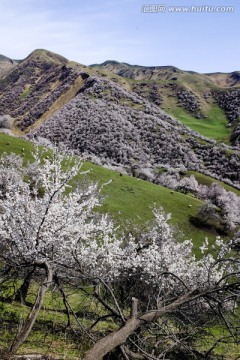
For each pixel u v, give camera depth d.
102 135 127.00
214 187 84.00
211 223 60.69
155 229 17.23
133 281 12.53
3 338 7.05
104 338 4.56
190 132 149.62
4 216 10.46
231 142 165.88
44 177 11.88
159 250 15.55
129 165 108.62
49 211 10.97
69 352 6.77
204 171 116.38
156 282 11.60
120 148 118.75
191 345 6.85
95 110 148.88
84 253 11.68
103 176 67.12
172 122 156.00
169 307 5.45
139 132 134.88
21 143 68.75
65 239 11.94
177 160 120.69
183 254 17.12
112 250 13.99
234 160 122.56
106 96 168.38
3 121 189.00
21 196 11.16
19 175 28.30
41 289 5.27
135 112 153.75
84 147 121.19
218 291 5.90
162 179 89.06
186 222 59.25
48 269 5.77
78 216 12.34
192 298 5.60
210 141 143.25
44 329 7.96
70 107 154.88
